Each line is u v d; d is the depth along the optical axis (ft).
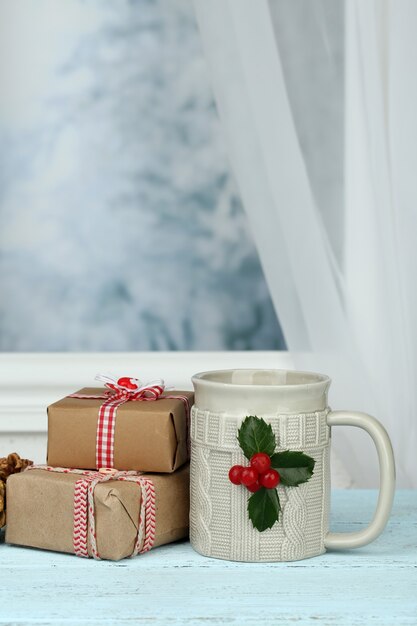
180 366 4.35
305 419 2.70
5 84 4.75
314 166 4.09
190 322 4.81
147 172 4.78
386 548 2.90
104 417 2.84
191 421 2.83
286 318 4.09
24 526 2.81
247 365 4.36
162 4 4.73
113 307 4.83
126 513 2.71
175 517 2.90
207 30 4.01
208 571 2.66
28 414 4.26
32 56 4.75
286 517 2.71
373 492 3.68
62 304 4.83
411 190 3.94
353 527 3.13
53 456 2.90
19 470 3.07
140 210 4.80
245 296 4.80
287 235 3.99
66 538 2.75
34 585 2.55
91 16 4.74
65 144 4.77
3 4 4.73
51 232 4.80
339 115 4.09
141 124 4.77
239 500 2.70
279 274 4.07
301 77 4.08
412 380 3.96
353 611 2.39
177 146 4.77
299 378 3.00
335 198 4.09
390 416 3.99
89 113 4.76
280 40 4.08
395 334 3.96
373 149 3.97
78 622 2.30
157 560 2.75
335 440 4.10
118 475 2.82
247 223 4.78
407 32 3.94
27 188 4.79
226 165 4.77
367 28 3.98
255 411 2.69
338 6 4.09
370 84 3.97
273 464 2.67
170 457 2.81
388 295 3.96
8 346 4.84
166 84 4.75
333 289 4.00
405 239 3.94
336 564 2.73
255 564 2.71
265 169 4.01
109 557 2.71
